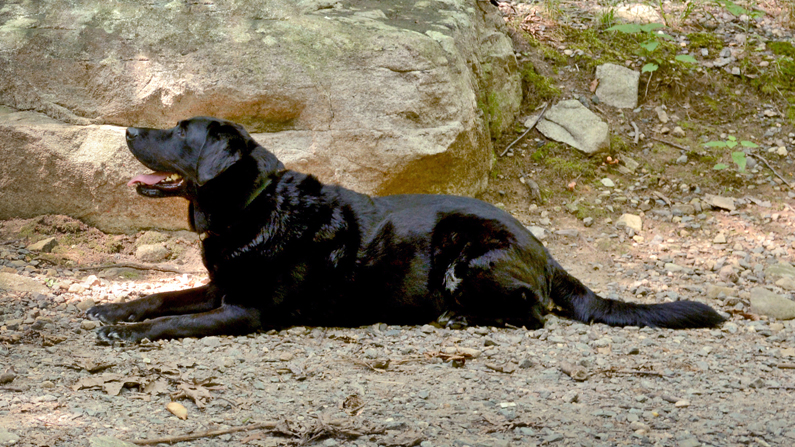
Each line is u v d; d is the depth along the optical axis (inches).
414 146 257.1
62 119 260.2
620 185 311.1
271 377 153.6
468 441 123.7
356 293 199.9
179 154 194.2
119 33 262.5
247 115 257.4
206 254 198.5
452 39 277.6
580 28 372.8
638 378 160.7
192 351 171.3
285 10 271.3
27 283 212.4
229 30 262.2
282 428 125.6
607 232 285.7
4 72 262.4
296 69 257.1
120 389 140.3
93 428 122.2
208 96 254.5
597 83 341.7
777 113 342.3
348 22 271.7
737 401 147.7
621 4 402.9
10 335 171.6
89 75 260.1
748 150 326.6
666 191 310.2
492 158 305.3
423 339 187.5
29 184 256.7
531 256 203.5
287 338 187.5
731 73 356.8
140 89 257.4
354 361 166.4
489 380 155.9
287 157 250.2
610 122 332.5
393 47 262.5
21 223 256.8
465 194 281.9
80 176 253.8
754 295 223.3
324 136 255.0
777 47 374.9
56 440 116.3
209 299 200.5
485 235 200.4
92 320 191.6
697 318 202.5
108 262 243.8
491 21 337.4
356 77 259.1
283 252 195.2
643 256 271.0
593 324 205.6
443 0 305.7
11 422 121.4
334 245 197.8
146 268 238.7
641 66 353.4
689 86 348.5
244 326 191.6
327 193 204.1
